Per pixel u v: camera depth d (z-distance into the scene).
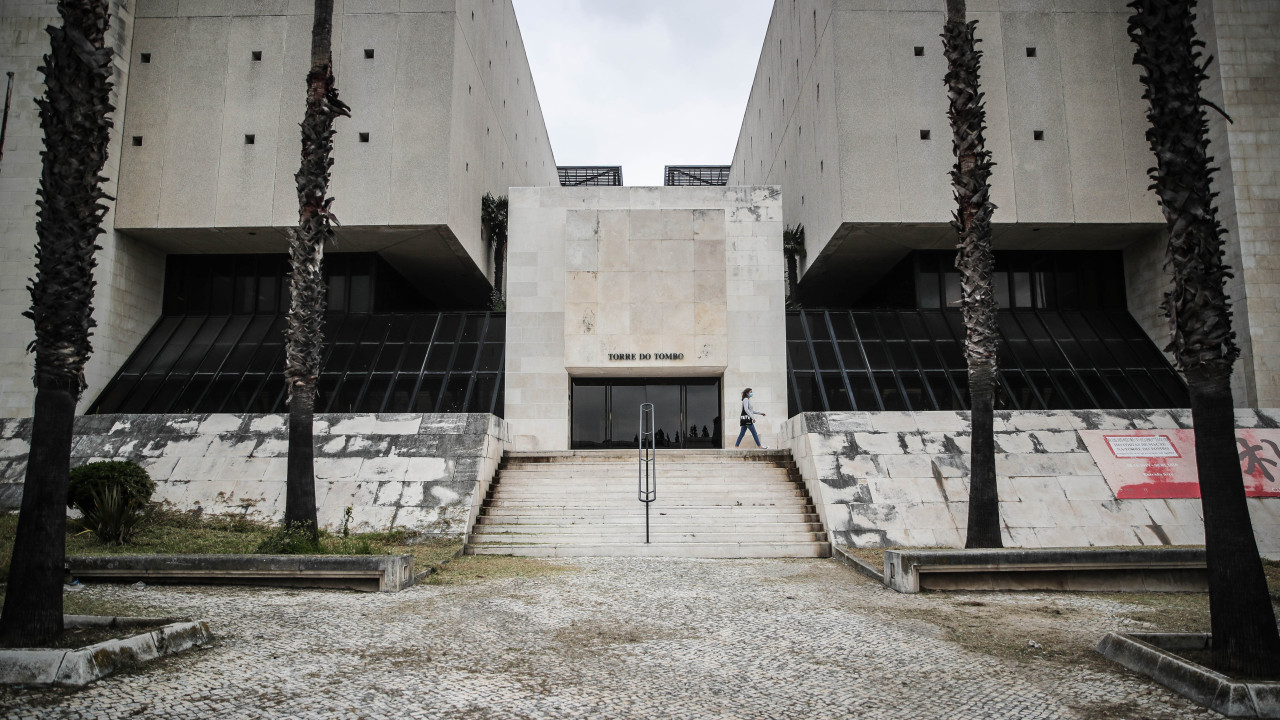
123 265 22.52
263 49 22.47
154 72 22.48
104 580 9.55
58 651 5.49
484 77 26.86
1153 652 6.12
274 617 7.78
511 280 23.00
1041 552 10.02
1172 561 10.11
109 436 16.03
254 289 24.84
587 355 22.06
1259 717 5.17
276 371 22.58
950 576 10.00
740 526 13.94
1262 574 5.84
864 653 6.77
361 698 5.35
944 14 22.72
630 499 15.22
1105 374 22.81
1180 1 6.73
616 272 22.36
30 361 20.22
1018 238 23.70
